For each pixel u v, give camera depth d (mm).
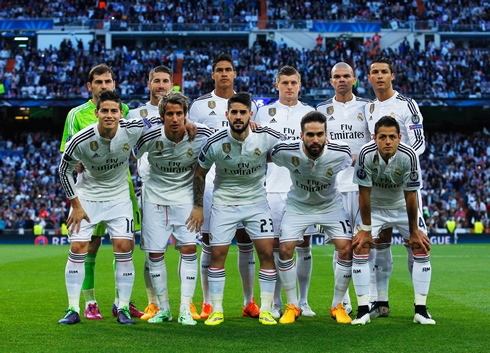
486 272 9844
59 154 26594
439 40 29875
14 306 5918
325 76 27594
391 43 30000
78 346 3959
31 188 23859
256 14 31969
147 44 31125
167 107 4734
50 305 5988
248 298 5520
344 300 5699
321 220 5113
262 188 5203
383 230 5398
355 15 31453
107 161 4961
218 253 5000
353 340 4141
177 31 29609
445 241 20750
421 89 26062
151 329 4613
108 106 4680
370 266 5680
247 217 5047
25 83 25797
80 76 26156
